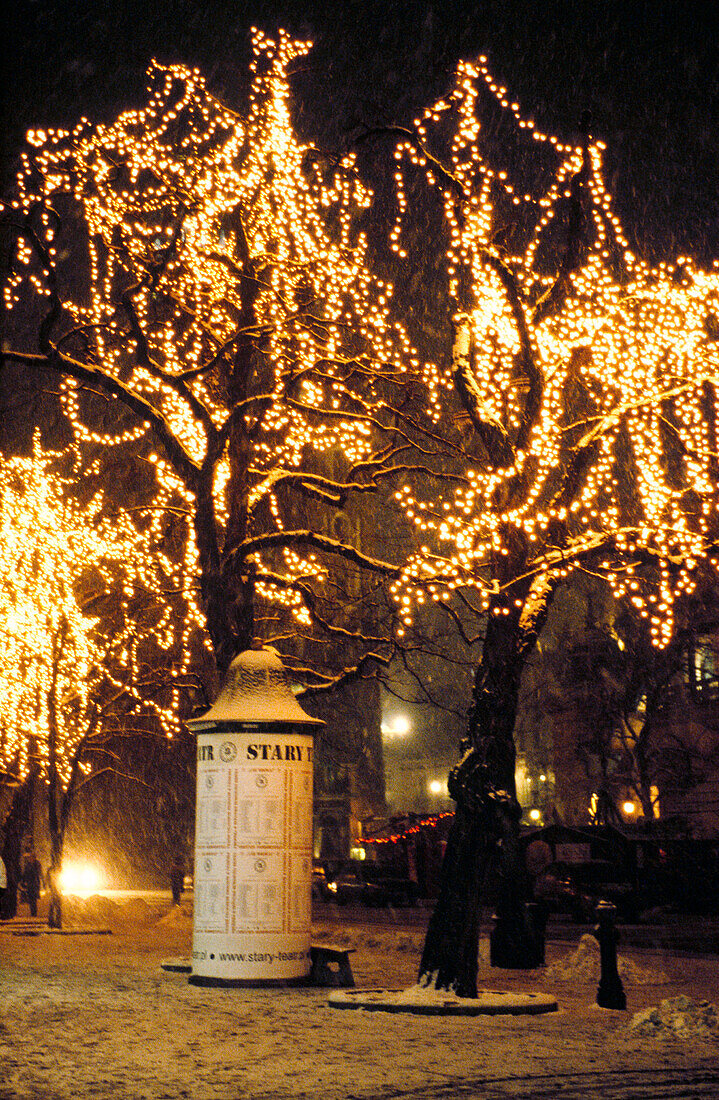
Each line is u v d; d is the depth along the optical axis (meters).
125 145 19.05
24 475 28.28
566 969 17.00
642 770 46.16
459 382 15.36
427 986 13.01
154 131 19.55
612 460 17.27
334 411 18.56
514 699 13.91
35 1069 8.56
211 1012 12.22
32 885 34.09
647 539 15.32
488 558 17.12
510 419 16.48
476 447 19.61
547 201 16.16
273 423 20.83
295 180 19.98
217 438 17.44
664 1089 8.12
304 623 21.73
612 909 13.66
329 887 51.22
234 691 15.18
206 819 14.98
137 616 28.72
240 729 14.92
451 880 13.27
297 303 19.67
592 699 50.50
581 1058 9.42
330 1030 10.95
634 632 47.44
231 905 14.67
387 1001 12.52
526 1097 7.68
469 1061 9.17
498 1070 8.74
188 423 20.12
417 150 16.03
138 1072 8.48
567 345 16.06
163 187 19.09
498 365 16.64
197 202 18.16
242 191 19.31
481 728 13.69
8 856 32.19
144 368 17.09
